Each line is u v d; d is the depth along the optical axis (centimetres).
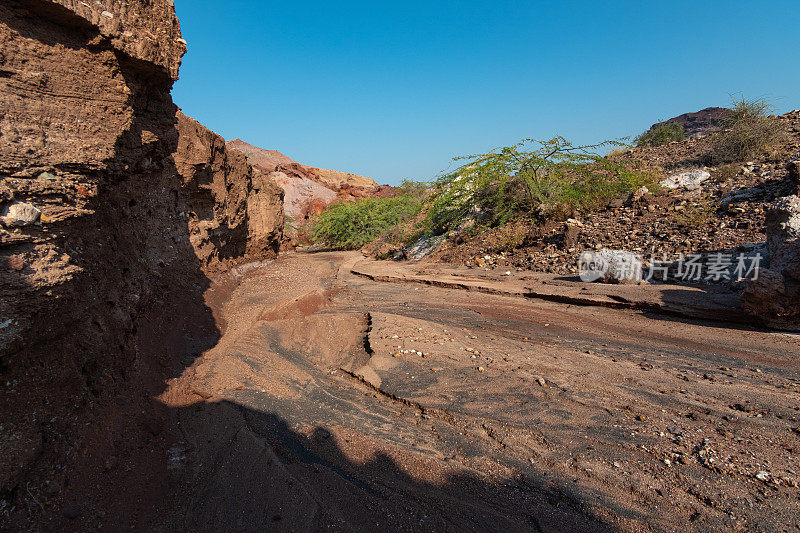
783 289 567
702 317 648
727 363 489
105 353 378
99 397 344
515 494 293
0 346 235
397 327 662
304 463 340
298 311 834
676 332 604
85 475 276
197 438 372
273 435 384
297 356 587
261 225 1567
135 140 466
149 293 557
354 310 838
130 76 412
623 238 1096
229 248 1221
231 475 319
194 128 922
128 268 503
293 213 3550
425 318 756
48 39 317
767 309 577
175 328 611
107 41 359
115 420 339
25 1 295
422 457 342
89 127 336
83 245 367
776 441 328
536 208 1517
